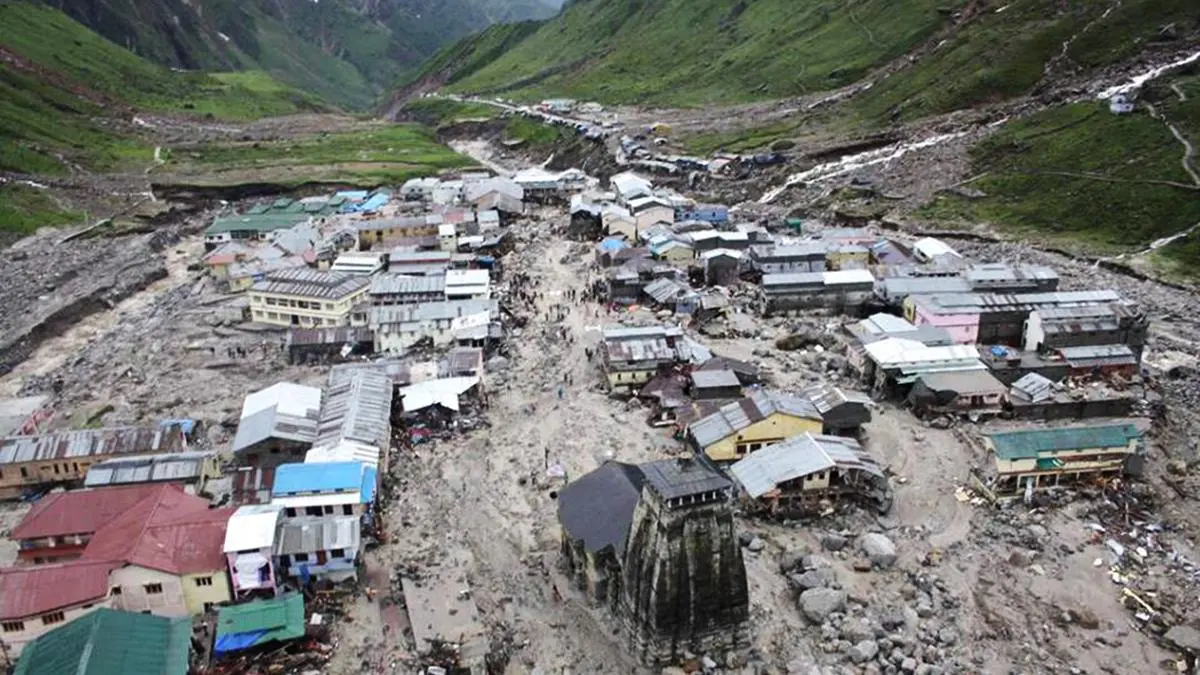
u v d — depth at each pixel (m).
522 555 67.88
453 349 105.94
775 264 132.00
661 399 90.94
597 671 55.59
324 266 146.50
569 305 125.00
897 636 57.59
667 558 52.56
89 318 130.25
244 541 59.53
